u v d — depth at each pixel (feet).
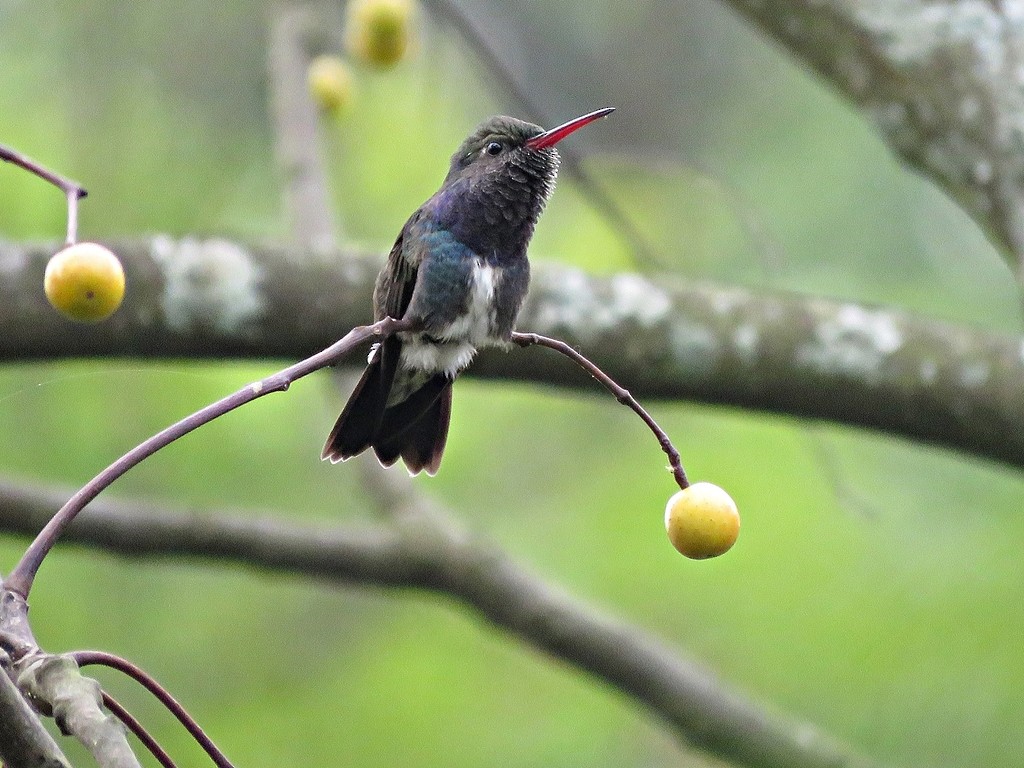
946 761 31.12
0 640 13.00
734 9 27.50
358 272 25.14
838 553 34.32
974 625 32.42
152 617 36.14
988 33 25.94
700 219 41.52
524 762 33.81
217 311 24.75
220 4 39.17
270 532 31.19
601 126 52.65
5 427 34.73
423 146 39.65
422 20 39.32
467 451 38.73
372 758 33.73
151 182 37.22
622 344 25.49
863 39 26.21
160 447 13.94
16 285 24.23
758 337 25.49
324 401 36.50
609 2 54.39
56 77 37.11
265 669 35.94
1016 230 25.12
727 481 35.81
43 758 11.85
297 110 33.45
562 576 35.86
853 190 42.83
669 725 31.78
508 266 20.63
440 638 36.81
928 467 35.35
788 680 33.01
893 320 25.77
